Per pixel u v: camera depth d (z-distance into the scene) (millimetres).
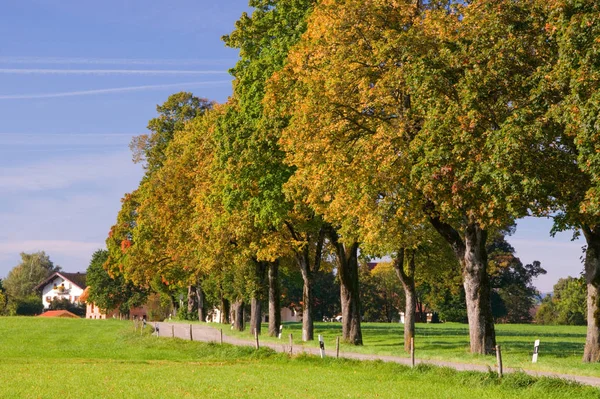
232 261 55125
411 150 28422
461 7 29328
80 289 192750
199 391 22828
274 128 40469
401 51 29547
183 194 60750
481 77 26812
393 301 133500
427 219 34688
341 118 32281
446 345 49656
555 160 25984
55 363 36969
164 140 77688
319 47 32469
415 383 24906
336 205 32844
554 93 25625
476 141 26484
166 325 80000
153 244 74812
